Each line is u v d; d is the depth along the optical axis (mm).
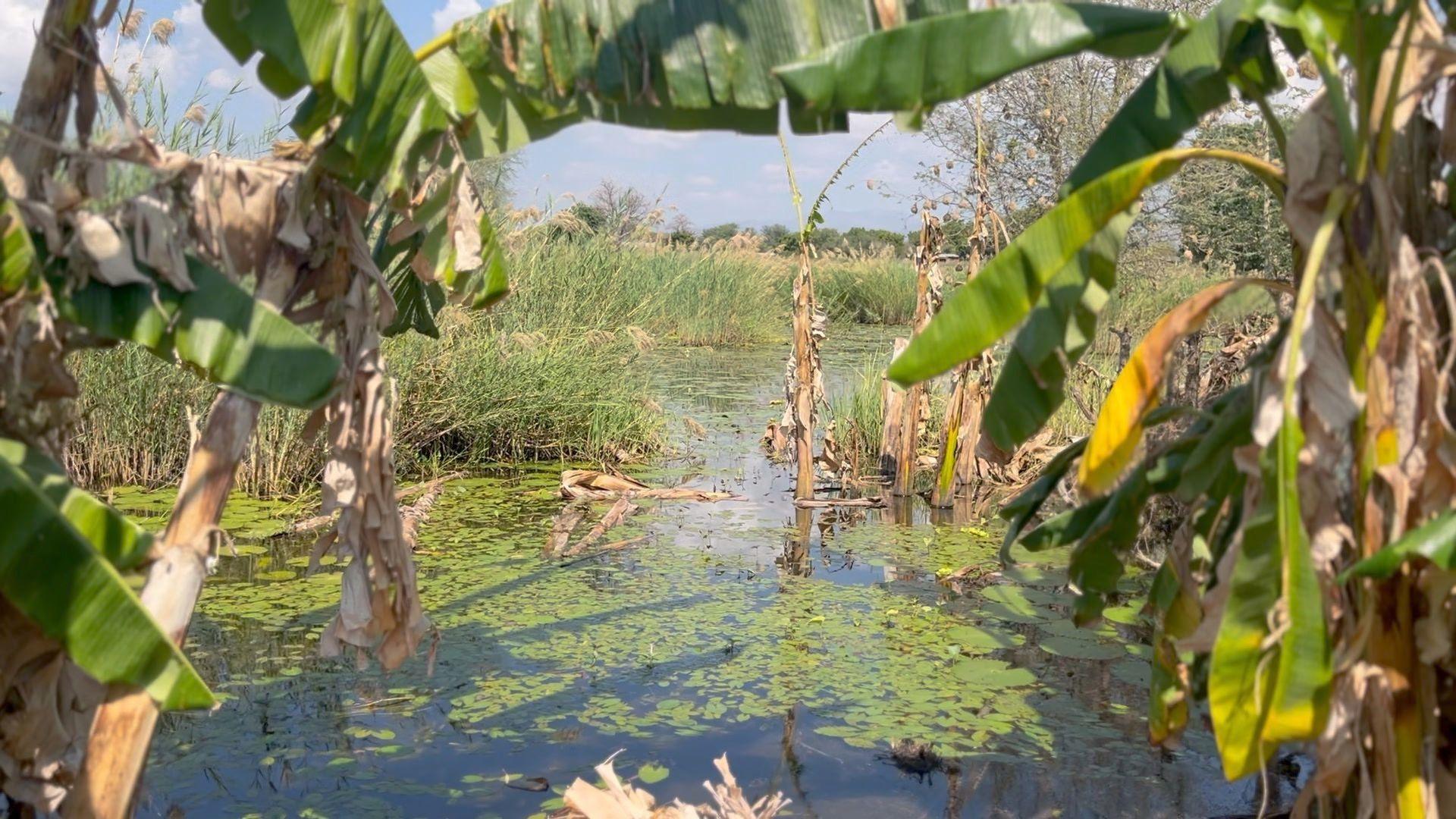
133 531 2305
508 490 8820
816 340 8531
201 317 2340
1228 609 2006
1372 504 2037
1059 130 12484
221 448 2471
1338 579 1939
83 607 2031
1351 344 2047
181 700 2111
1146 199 12297
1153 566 5922
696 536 7359
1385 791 2105
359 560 2809
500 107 2795
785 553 6926
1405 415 1994
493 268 2977
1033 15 2271
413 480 9148
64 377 2354
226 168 2498
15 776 2316
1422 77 2172
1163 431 6008
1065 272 2479
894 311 26969
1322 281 2021
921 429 10273
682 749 4070
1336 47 2107
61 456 2535
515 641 5223
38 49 2256
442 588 6066
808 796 3695
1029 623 5523
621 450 10281
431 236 2889
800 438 8477
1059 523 3045
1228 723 2047
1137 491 2746
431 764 3920
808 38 2525
